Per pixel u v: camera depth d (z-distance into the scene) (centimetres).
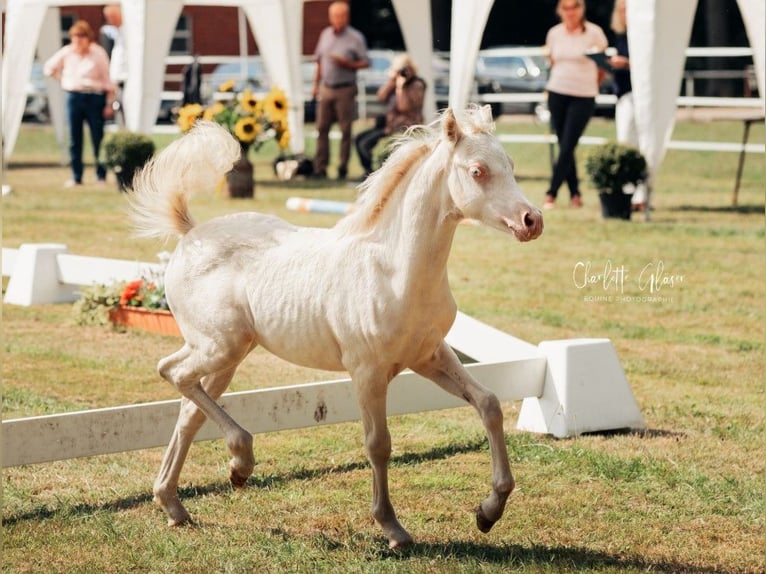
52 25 2294
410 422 757
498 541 548
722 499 607
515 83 3488
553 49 1583
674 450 689
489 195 488
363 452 693
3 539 551
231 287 549
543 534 558
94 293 1035
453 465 666
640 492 618
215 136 572
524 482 634
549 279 1206
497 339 798
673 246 1355
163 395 813
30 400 790
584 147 2428
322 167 2069
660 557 529
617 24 1586
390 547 532
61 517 582
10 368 880
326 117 2048
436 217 503
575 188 1659
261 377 866
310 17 3984
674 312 1067
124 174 1856
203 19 3881
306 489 626
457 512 589
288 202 1650
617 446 698
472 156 490
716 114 3350
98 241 1409
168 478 571
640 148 1522
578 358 724
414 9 1938
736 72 3428
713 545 546
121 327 1020
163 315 989
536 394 728
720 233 1430
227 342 548
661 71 1452
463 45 1566
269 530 565
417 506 598
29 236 1438
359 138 1898
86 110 1967
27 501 607
